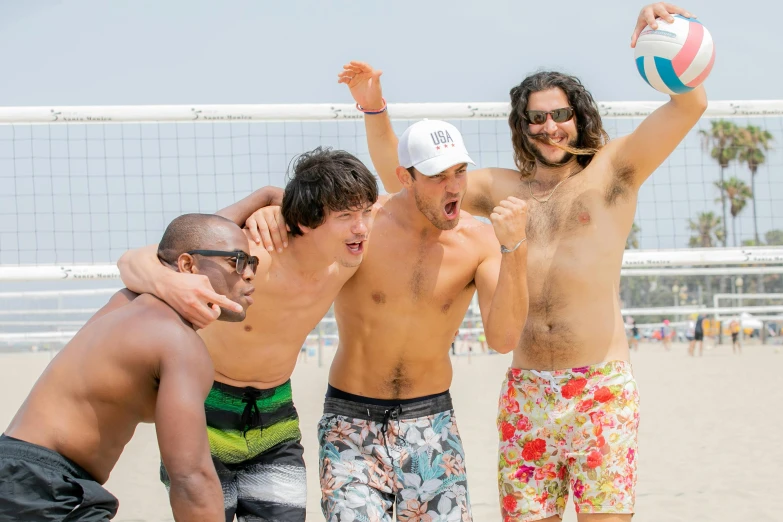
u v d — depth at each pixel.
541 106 3.28
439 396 3.18
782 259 6.40
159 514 5.16
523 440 3.20
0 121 5.35
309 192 2.76
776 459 6.69
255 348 2.96
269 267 2.92
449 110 5.51
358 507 2.98
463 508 3.08
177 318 2.27
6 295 13.75
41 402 2.21
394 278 3.12
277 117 5.50
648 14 3.14
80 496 2.16
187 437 2.09
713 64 3.06
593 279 3.19
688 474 6.21
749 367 15.65
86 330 2.29
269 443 3.02
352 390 3.16
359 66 3.71
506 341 2.94
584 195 3.27
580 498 3.09
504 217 2.84
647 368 16.06
